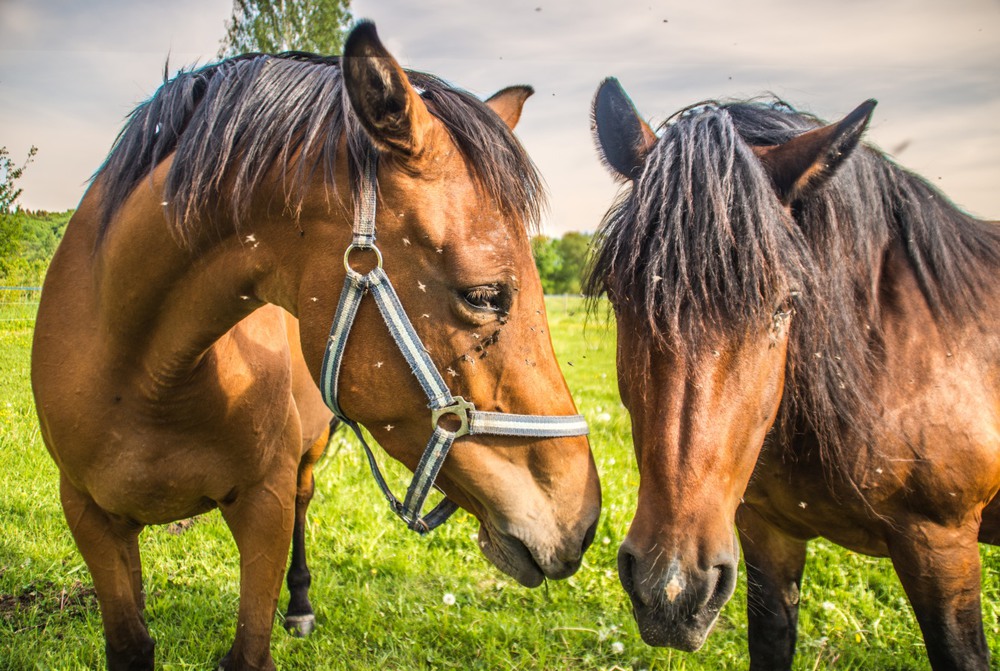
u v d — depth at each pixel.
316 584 3.68
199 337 1.98
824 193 2.06
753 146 2.17
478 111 1.75
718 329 1.73
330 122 1.74
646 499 1.75
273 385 2.32
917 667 3.12
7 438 3.63
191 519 4.34
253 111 1.81
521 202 1.71
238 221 1.80
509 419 1.74
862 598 3.60
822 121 2.48
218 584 3.61
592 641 3.26
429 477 1.76
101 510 2.30
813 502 2.29
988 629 3.27
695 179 1.82
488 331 1.68
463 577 3.77
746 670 3.08
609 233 2.08
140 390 2.08
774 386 1.86
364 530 4.20
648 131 2.29
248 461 2.27
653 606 1.72
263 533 2.34
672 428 1.74
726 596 1.74
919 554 2.14
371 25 1.48
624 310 1.93
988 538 2.50
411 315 1.68
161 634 3.15
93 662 2.92
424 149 1.63
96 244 2.08
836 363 2.06
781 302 1.80
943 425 2.08
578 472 1.83
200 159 1.80
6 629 3.09
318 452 3.56
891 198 2.30
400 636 3.25
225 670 2.40
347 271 1.68
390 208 1.66
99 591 2.32
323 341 1.75
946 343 2.15
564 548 1.81
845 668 3.09
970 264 2.32
